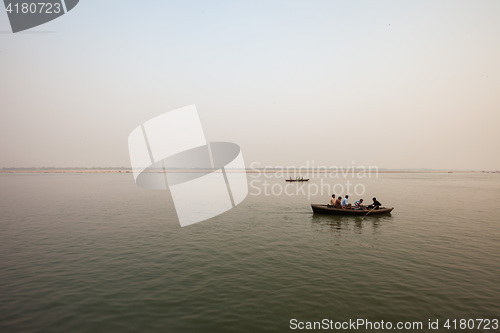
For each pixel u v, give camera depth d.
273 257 12.82
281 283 9.95
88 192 46.06
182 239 16.02
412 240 15.84
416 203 32.75
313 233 17.61
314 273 10.86
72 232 17.56
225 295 9.02
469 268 11.34
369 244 15.02
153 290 9.38
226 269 11.30
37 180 88.06
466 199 37.19
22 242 15.16
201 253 13.40
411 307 8.26
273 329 7.20
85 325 7.33
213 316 7.79
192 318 7.70
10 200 34.22
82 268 11.34
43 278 10.30
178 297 8.89
